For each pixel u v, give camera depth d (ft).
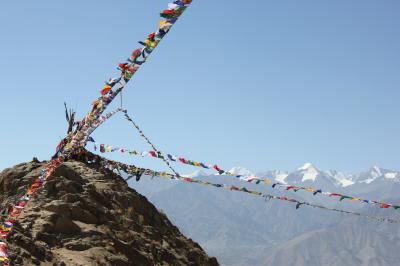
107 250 99.55
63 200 109.81
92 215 109.09
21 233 90.68
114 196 128.16
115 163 102.47
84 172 132.57
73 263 88.99
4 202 113.39
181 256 129.08
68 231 100.58
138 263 104.01
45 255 87.40
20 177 121.39
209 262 138.82
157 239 125.29
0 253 49.26
